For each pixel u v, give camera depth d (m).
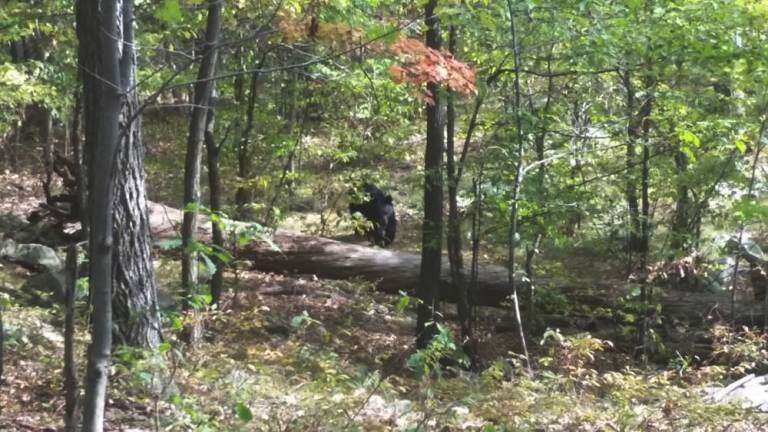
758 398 7.90
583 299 12.27
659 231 13.63
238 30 10.02
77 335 6.97
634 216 10.98
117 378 5.94
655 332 12.04
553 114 10.65
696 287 13.22
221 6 8.27
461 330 10.66
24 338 7.16
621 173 11.00
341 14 8.46
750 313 12.06
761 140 11.07
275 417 5.36
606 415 6.46
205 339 8.41
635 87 11.36
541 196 9.73
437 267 10.59
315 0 7.43
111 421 5.50
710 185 11.04
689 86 10.39
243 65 11.55
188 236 8.52
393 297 13.08
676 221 11.54
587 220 11.01
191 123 8.51
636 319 11.66
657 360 11.39
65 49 13.70
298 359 7.07
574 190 10.27
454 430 5.76
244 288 12.55
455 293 12.98
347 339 11.02
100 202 4.08
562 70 10.77
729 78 10.07
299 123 14.71
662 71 9.81
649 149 10.65
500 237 10.34
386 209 17.16
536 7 9.07
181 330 7.62
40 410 5.92
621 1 9.77
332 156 15.06
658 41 9.34
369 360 10.27
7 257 12.19
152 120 19.94
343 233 17.67
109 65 4.04
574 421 6.27
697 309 12.23
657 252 11.95
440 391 6.79
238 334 8.82
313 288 13.08
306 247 13.70
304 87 13.14
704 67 9.54
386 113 13.91
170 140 19.33
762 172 12.12
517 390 6.60
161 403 5.88
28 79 14.54
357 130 14.54
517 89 9.16
